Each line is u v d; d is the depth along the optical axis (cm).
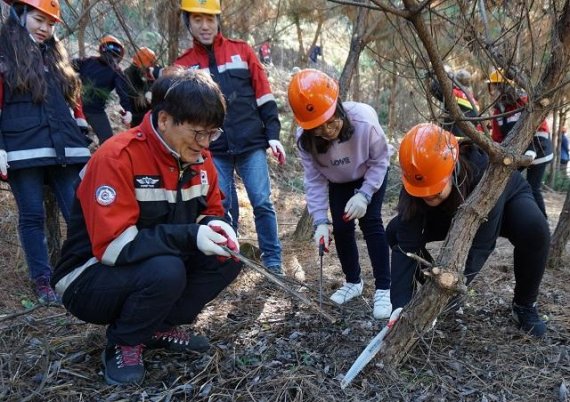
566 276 339
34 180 276
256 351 231
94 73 378
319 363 221
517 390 208
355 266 298
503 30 185
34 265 279
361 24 413
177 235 194
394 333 213
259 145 324
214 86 185
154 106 191
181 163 200
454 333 250
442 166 207
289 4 475
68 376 210
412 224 232
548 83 184
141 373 208
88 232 192
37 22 272
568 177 869
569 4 176
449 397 202
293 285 315
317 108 245
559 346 241
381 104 926
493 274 337
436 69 157
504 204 235
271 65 982
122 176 188
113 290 195
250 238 450
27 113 269
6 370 213
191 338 229
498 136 430
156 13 348
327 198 289
